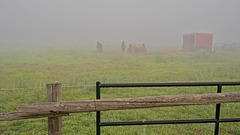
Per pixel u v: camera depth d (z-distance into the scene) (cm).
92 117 449
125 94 636
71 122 419
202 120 242
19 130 381
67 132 373
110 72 1099
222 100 221
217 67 1245
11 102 554
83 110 200
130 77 950
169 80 866
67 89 705
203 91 663
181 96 214
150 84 220
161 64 1443
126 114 461
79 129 388
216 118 245
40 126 404
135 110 498
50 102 199
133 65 1390
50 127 204
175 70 1158
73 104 199
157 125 411
